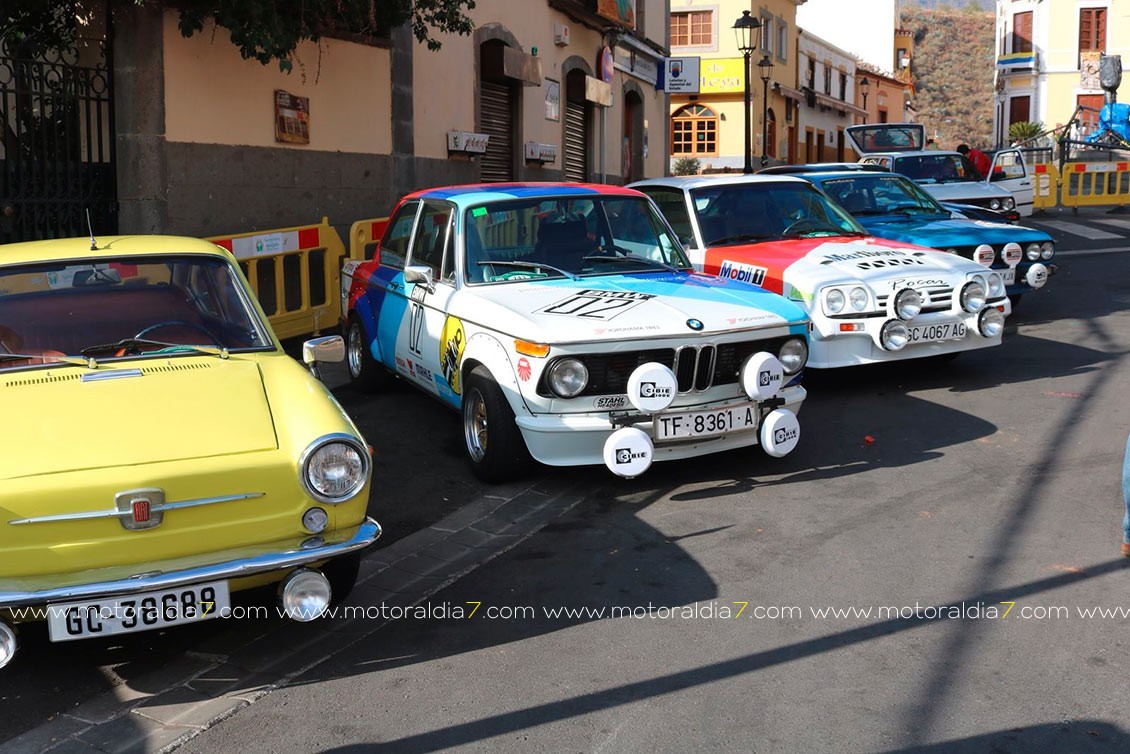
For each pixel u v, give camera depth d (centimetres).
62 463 388
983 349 987
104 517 380
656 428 582
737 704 372
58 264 502
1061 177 2791
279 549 400
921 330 800
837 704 369
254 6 978
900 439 698
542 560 518
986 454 656
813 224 912
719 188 920
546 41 1783
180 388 443
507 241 691
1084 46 4947
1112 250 1739
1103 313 1155
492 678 400
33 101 921
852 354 796
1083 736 342
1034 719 354
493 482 635
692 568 498
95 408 422
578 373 571
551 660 412
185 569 383
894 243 891
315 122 1207
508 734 359
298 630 452
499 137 1666
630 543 534
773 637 423
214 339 497
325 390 462
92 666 424
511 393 597
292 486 404
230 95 1080
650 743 349
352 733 365
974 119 12050
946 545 512
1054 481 600
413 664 415
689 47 3784
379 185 1327
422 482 644
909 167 1812
